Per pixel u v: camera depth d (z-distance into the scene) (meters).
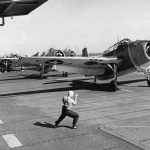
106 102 13.18
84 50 32.53
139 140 7.24
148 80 18.09
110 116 10.20
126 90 16.98
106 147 6.82
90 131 8.30
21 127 9.15
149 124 8.79
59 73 38.81
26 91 19.17
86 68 18.73
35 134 8.24
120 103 12.77
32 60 17.52
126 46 16.58
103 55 18.56
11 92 19.16
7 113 11.63
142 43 15.70
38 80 28.00
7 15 8.04
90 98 14.55
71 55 35.47
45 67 30.50
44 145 7.19
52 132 8.37
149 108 11.36
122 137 7.54
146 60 15.63
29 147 7.09
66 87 20.17
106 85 20.11
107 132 8.12
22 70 50.75
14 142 7.55
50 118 10.32
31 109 12.32
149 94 15.05
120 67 17.30
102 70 18.27
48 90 18.97
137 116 9.99
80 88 19.17
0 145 7.34
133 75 28.20
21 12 8.00
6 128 9.11
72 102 8.62
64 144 7.19
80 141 7.38
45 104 13.48
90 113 10.86
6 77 34.62
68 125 9.10
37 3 7.43
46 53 32.97
